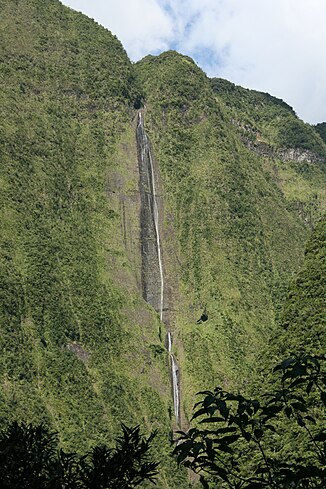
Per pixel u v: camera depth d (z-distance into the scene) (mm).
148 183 129375
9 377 83562
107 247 114250
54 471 10938
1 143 114625
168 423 91750
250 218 129625
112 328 100438
